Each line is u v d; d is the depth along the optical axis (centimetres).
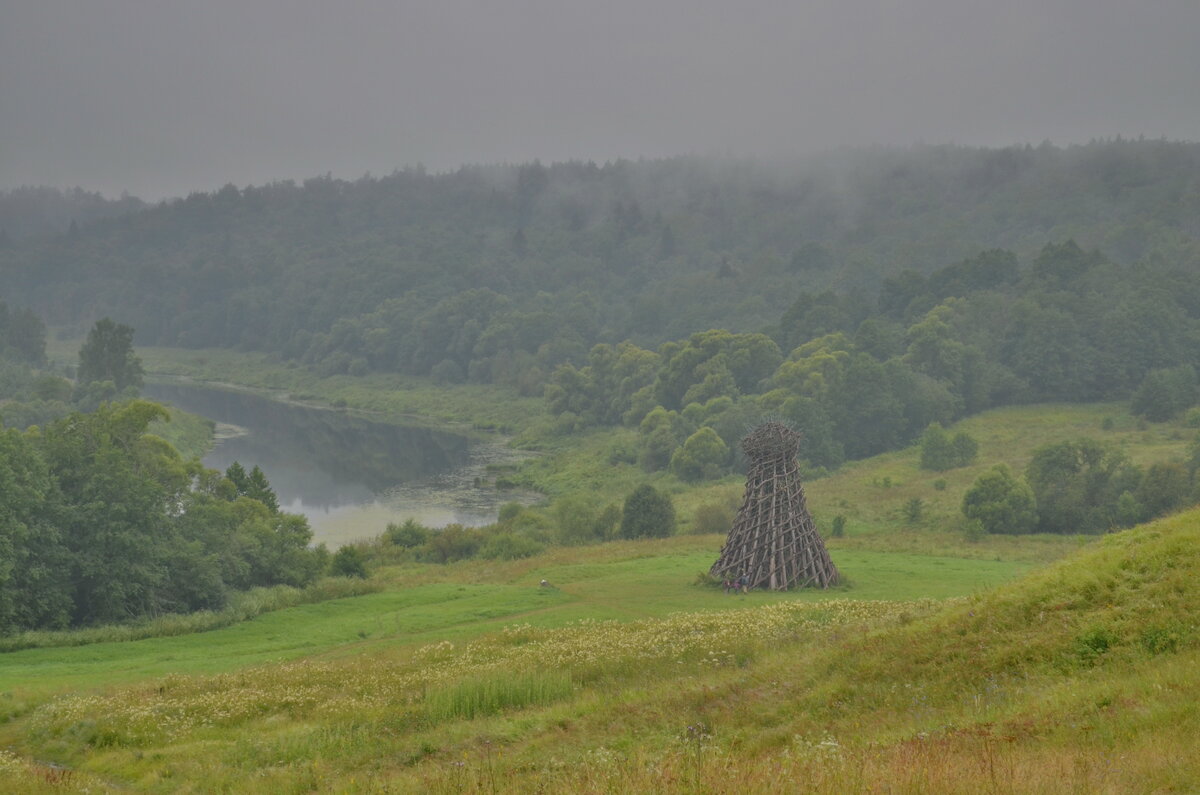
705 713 2355
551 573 6825
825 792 1382
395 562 8850
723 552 6303
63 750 2748
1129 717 1647
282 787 2195
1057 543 8444
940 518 10025
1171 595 2142
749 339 17538
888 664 2380
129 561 6162
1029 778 1360
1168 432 13288
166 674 3984
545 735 2384
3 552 5544
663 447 14188
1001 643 2281
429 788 1855
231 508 7769
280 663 4131
